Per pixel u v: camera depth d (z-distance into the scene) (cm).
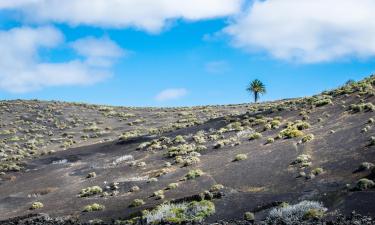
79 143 8900
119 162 6172
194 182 4434
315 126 5709
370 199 2966
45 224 3794
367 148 4078
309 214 2933
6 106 12812
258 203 3453
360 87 7262
